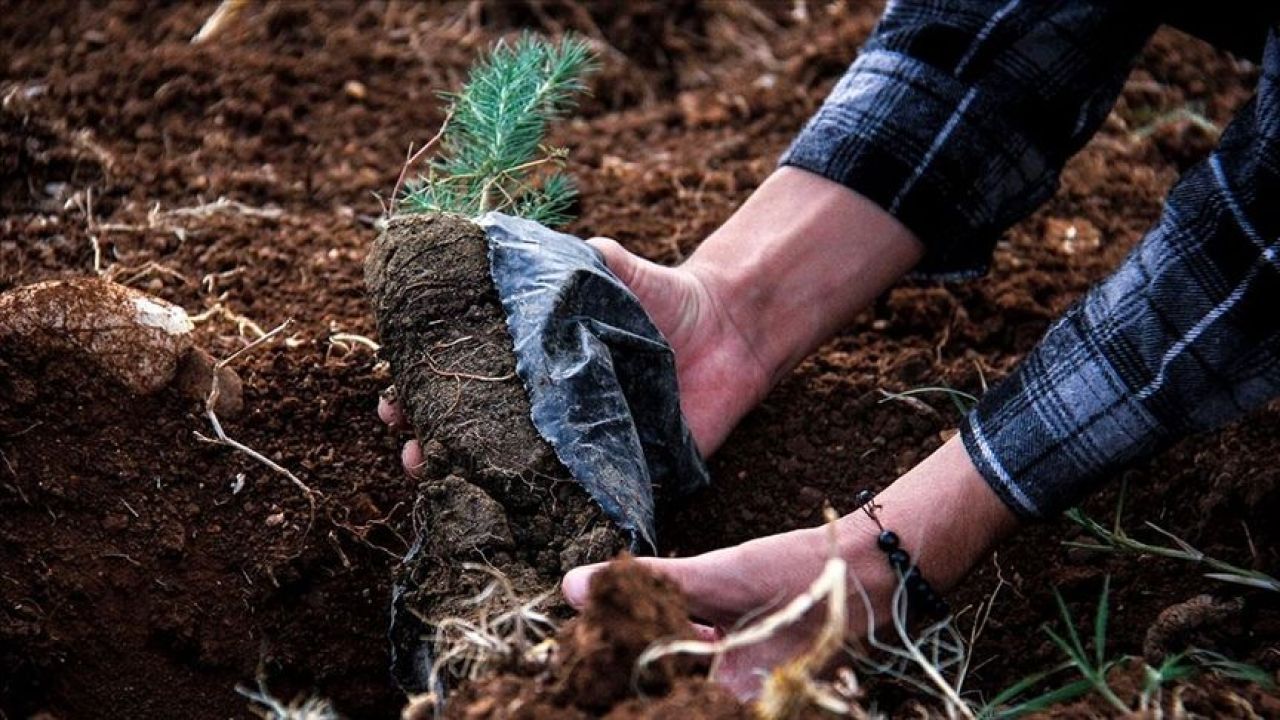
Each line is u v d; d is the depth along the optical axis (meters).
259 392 0.90
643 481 0.79
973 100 0.87
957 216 0.88
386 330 0.81
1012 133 0.87
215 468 0.87
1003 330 1.01
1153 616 0.83
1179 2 0.85
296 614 0.84
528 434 0.77
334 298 0.99
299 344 0.94
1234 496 0.86
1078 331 0.77
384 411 0.85
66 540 0.83
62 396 0.85
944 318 1.02
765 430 0.93
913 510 0.78
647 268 0.86
